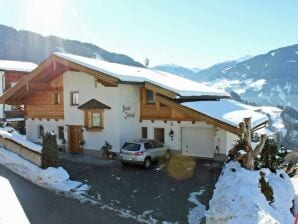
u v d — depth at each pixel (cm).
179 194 1479
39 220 1130
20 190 1442
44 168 1734
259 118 2241
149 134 2344
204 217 1217
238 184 1231
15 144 2106
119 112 2195
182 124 2194
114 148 2222
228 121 1828
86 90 2362
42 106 2706
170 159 2167
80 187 1559
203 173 1816
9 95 2639
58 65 2386
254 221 966
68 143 2498
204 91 2511
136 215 1238
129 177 1753
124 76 2050
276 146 1641
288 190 1422
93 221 1159
